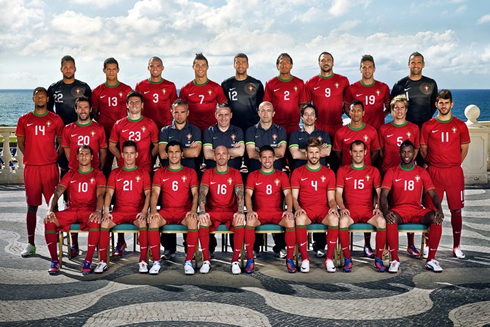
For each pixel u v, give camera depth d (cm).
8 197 1038
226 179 607
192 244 574
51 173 658
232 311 447
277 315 438
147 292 500
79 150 606
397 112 647
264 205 609
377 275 559
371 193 614
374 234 762
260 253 666
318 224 590
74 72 705
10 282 530
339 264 606
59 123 664
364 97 699
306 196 610
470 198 1026
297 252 591
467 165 1188
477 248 667
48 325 416
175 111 637
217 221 591
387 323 420
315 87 705
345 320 426
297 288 514
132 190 608
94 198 616
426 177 604
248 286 521
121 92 698
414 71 684
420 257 624
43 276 552
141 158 654
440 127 636
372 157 665
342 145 659
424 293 493
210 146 648
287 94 697
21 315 437
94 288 512
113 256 627
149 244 575
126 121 650
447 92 632
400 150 607
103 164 670
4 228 775
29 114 654
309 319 429
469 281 531
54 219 579
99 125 662
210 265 593
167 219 594
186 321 424
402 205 605
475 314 438
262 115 640
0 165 1358
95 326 414
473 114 1211
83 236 758
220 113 635
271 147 609
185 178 607
